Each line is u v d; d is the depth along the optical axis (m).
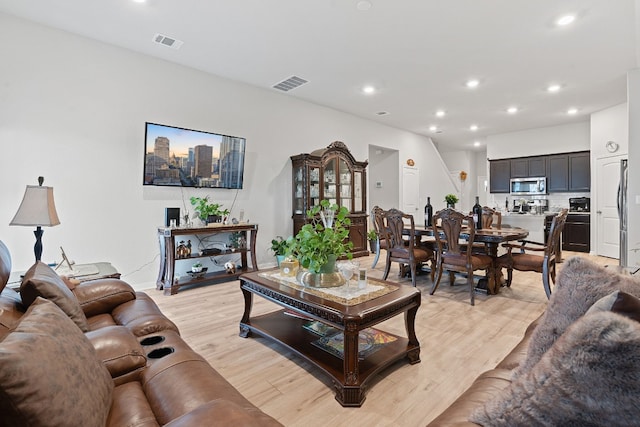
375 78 4.75
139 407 1.13
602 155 6.34
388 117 6.85
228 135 4.81
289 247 2.49
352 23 3.32
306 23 3.32
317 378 2.11
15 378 0.75
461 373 2.16
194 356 1.43
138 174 4.06
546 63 4.23
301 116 5.75
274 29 3.44
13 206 3.29
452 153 11.15
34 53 3.38
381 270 5.16
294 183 5.57
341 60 4.18
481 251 4.27
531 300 3.65
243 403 1.12
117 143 3.89
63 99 3.54
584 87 5.08
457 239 3.66
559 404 0.71
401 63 4.23
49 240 3.49
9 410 0.75
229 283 4.41
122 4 3.05
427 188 8.70
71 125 3.60
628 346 0.65
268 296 2.43
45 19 3.32
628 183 4.48
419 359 2.31
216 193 4.77
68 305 1.55
